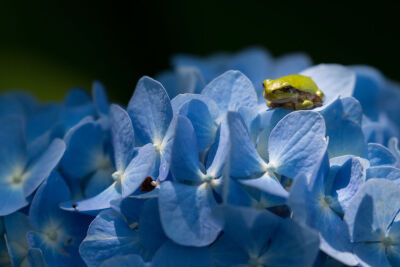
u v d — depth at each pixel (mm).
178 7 1016
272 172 421
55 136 478
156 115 434
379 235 414
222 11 1021
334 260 417
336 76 469
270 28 1009
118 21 1021
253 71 569
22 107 537
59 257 436
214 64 578
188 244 406
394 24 970
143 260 417
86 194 457
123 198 421
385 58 969
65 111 492
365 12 981
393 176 424
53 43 1002
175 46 1023
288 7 1011
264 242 410
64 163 457
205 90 442
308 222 405
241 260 412
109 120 460
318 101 456
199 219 411
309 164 419
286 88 448
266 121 443
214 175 418
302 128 422
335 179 423
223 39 1018
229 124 406
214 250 413
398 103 544
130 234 425
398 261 415
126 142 436
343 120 441
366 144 440
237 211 400
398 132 524
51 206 439
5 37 988
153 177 426
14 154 461
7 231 442
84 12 1020
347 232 410
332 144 440
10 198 448
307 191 408
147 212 417
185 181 420
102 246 423
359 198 408
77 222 441
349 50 982
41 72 974
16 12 1001
